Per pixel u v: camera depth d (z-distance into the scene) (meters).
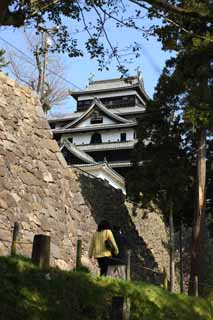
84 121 47.19
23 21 6.53
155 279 22.89
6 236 13.23
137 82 50.94
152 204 24.33
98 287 9.86
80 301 8.94
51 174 16.73
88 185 20.06
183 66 18.75
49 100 30.52
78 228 17.25
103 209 20.56
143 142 21.12
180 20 8.64
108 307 9.19
